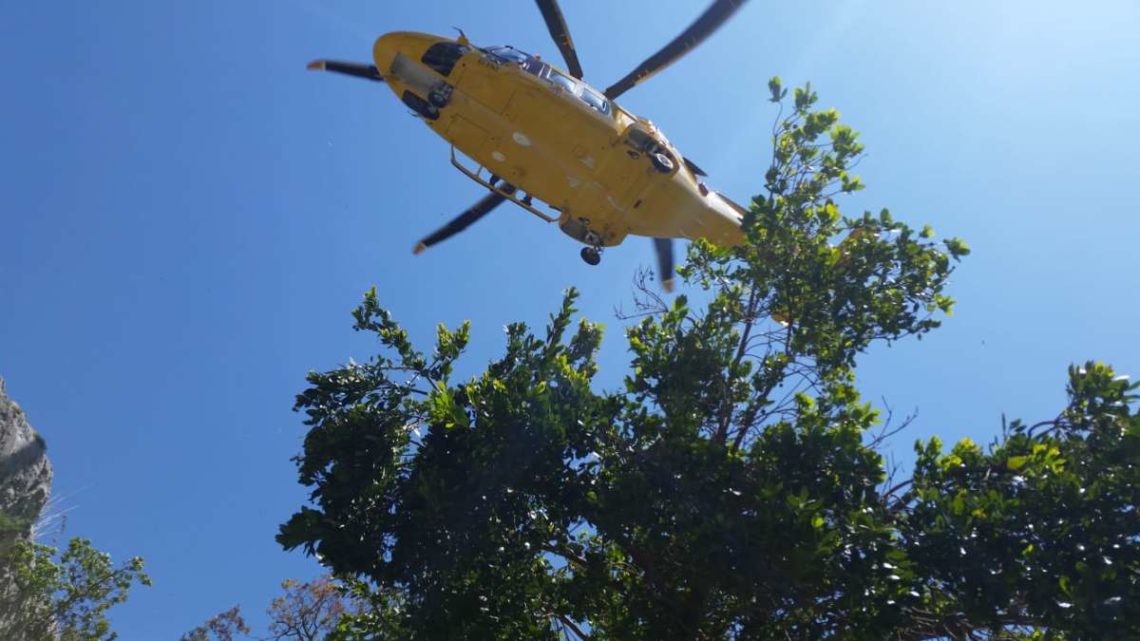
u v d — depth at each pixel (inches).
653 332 373.1
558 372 349.1
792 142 378.0
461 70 553.6
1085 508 274.2
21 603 636.7
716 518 282.0
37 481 748.0
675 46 591.5
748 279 370.6
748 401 357.1
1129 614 249.4
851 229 371.6
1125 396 313.9
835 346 356.8
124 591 685.3
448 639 315.6
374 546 321.4
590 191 599.2
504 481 323.0
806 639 288.2
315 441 344.2
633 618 322.3
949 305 359.3
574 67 599.5
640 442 337.7
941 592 295.0
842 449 302.2
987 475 305.0
